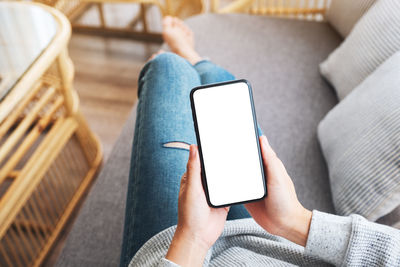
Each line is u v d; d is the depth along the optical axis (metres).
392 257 0.46
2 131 1.04
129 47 2.09
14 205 1.09
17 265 1.22
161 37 2.13
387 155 0.67
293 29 1.30
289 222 0.49
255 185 0.47
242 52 1.21
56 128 1.25
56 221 1.29
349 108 0.81
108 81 1.89
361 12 1.09
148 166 0.62
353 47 0.96
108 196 0.87
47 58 1.04
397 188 0.65
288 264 0.53
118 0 1.91
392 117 0.68
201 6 1.77
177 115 0.69
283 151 0.90
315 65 1.14
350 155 0.73
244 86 0.48
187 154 0.65
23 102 1.13
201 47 1.24
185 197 0.44
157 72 0.77
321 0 1.70
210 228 0.46
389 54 0.85
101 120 1.71
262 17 1.37
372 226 0.48
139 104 0.76
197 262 0.44
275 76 1.11
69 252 0.79
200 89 0.48
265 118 0.98
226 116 0.47
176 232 0.45
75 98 1.31
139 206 0.59
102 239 0.80
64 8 2.05
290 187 0.48
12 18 1.22
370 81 0.80
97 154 1.53
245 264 0.51
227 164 0.47
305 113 0.99
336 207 0.74
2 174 1.04
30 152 1.51
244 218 0.60
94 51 2.07
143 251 0.52
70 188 1.42
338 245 0.48
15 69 1.02
